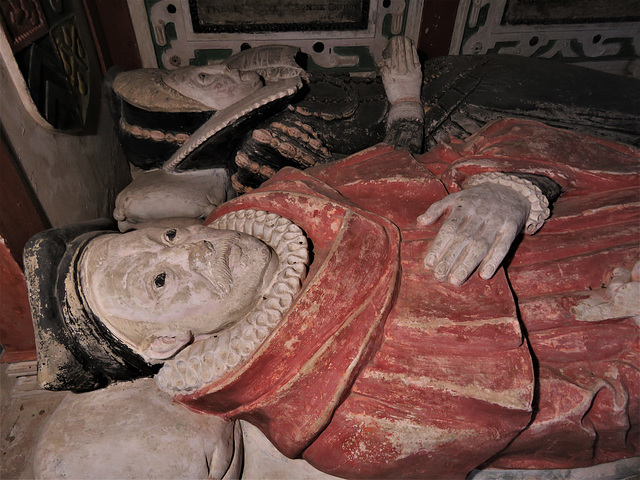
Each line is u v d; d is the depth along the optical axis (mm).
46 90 2080
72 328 1531
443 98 2564
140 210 2381
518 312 1652
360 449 1422
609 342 1669
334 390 1401
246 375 1465
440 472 1494
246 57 2652
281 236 1682
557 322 1663
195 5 3137
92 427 1539
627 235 1787
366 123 2547
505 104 2473
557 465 1802
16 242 1858
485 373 1435
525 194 1714
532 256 1782
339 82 2639
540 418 1547
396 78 2557
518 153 1996
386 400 1424
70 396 1697
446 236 1573
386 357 1476
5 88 1822
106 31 3162
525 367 1445
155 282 1507
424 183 1845
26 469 1924
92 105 2727
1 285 1906
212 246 1585
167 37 3279
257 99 2283
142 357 1590
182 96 2412
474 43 3523
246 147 2461
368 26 3357
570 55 3643
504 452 1650
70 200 2340
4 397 2145
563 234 1824
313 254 1707
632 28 3516
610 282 1679
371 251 1594
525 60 2652
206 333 1602
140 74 2465
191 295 1520
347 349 1448
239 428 1779
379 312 1478
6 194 1795
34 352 2186
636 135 2422
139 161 2678
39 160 2066
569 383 1582
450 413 1413
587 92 2463
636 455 1828
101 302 1525
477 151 2158
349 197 1891
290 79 2422
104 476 1448
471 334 1462
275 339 1449
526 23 3439
